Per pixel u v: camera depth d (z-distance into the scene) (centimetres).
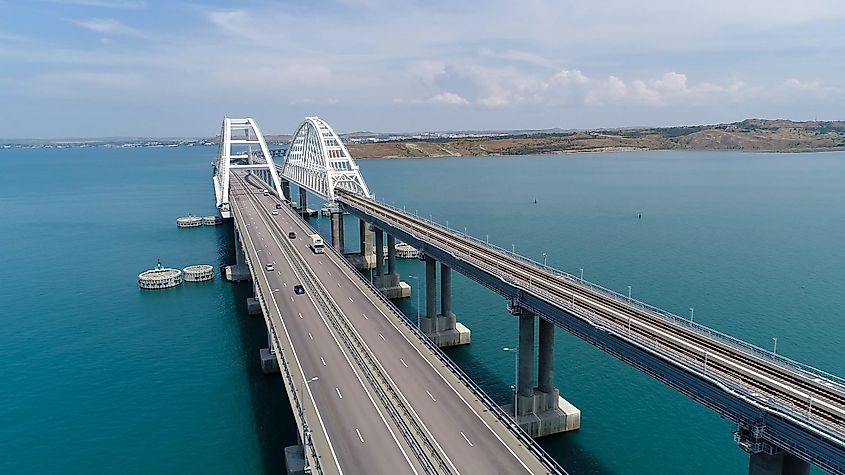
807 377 4172
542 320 6525
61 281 13725
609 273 13088
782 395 3897
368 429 5191
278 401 7550
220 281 13562
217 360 8919
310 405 5625
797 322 9806
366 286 9706
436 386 5978
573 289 6525
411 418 5328
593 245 16200
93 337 10000
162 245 17762
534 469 4547
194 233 19750
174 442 6638
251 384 8056
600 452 6116
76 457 6381
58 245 17912
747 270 13188
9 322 10819
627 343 4812
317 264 11319
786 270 13138
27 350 9456
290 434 6738
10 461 6322
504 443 4931
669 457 6006
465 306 11044
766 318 10025
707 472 5744
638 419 6781
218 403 7531
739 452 6072
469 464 4612
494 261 7856
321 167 17212
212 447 6506
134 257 16162
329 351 6944
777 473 3672
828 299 11000
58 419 7206
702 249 15450
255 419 7106
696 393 4150
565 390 7519
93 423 7094
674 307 10662
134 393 7862
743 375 4222
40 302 12069
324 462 4675
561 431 6500
